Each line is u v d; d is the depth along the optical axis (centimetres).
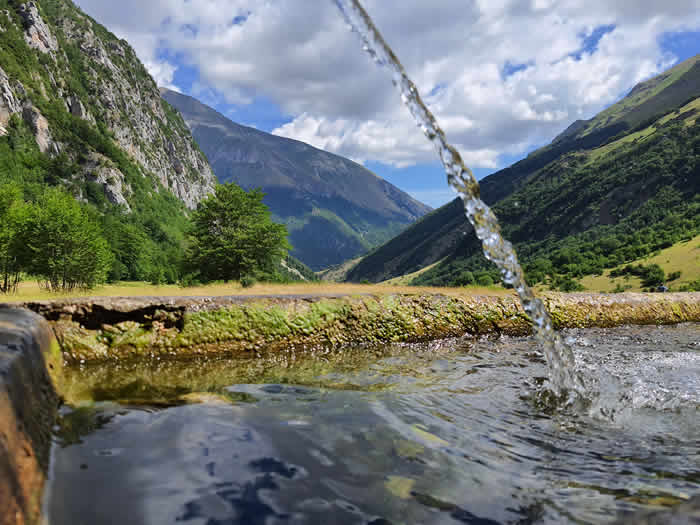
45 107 12975
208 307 509
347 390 321
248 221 3841
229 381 348
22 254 2591
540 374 415
